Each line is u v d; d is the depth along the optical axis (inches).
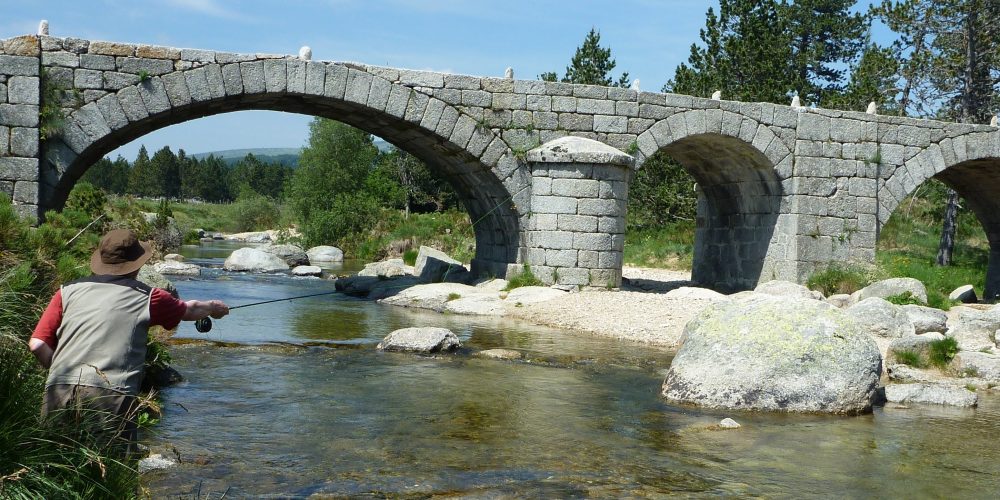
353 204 1831.9
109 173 5216.5
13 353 200.5
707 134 864.3
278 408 338.6
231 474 250.4
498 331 594.2
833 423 338.3
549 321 652.1
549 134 815.7
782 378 358.9
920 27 1417.3
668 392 375.9
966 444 310.0
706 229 1058.7
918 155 934.4
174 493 230.4
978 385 423.2
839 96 1530.5
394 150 2519.7
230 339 517.3
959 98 1390.3
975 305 812.0
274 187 5556.1
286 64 730.8
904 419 349.1
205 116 805.9
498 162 803.4
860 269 892.6
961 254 1459.2
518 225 826.2
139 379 196.9
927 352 457.1
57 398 185.9
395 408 344.8
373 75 761.0
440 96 784.3
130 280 197.3
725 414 348.8
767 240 932.6
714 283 1032.8
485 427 317.4
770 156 885.8
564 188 789.9
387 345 490.6
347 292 879.7
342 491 237.9
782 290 748.6
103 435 187.3
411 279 931.3
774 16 1513.3
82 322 188.9
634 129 835.4
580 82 1817.2
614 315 639.1
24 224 325.1
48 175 668.7
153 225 1491.1
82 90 674.8
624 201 809.5
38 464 176.1
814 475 267.0
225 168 6131.9
